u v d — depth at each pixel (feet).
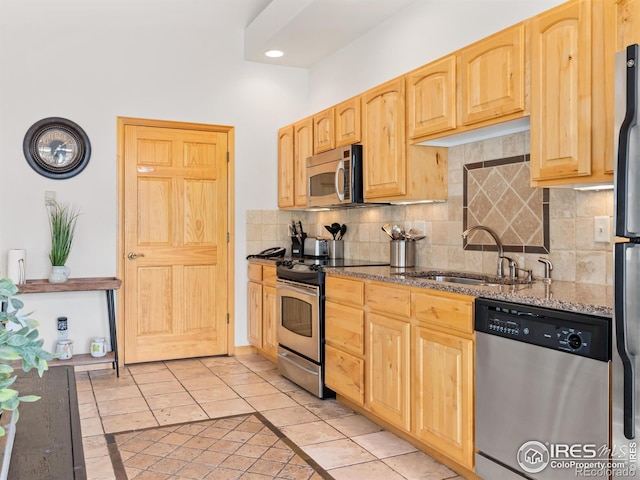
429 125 9.77
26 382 5.48
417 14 11.43
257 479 7.79
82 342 13.80
